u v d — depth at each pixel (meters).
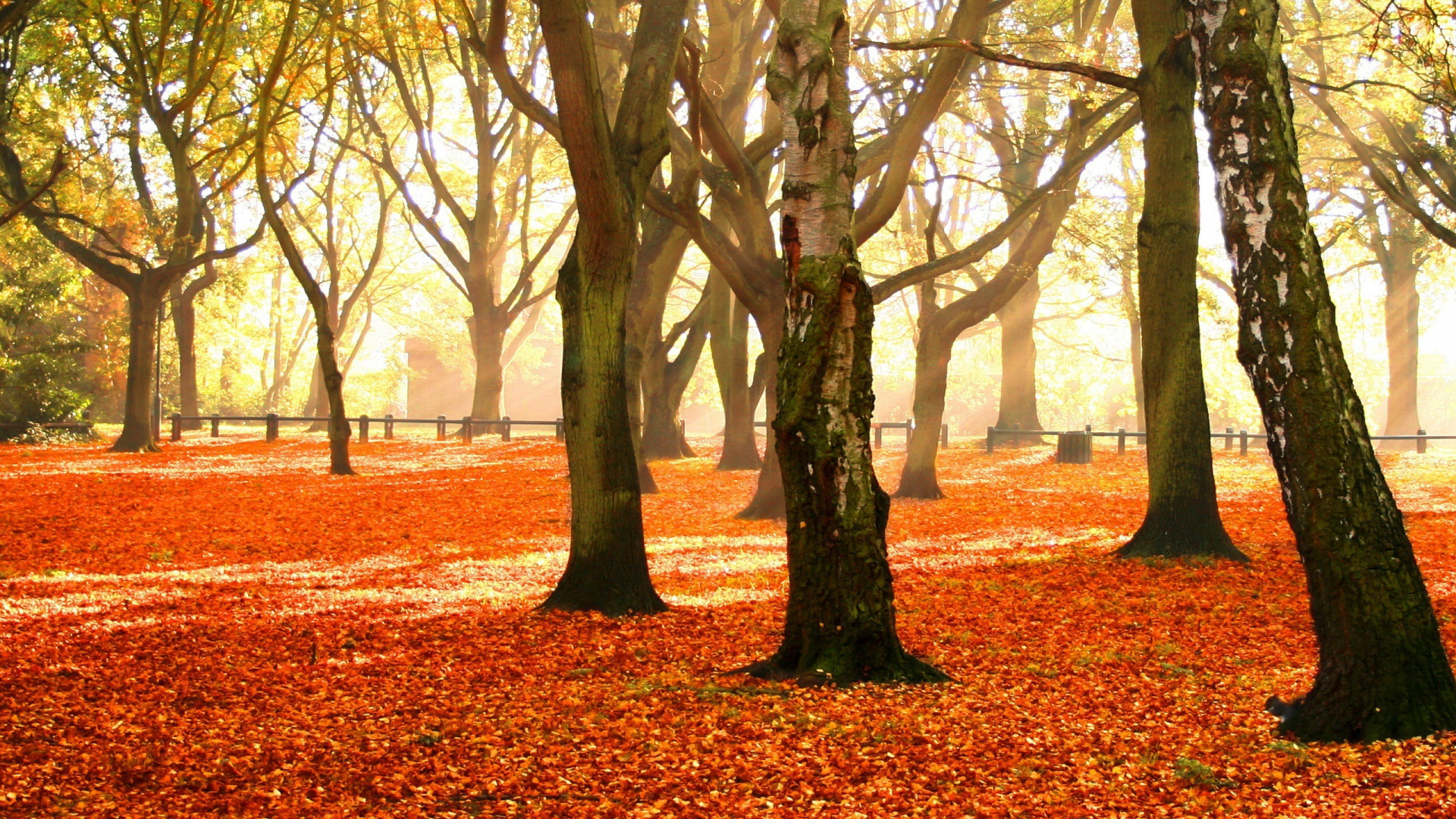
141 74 25.39
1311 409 5.89
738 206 16.62
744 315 26.88
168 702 6.68
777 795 5.05
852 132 7.21
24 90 27.95
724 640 8.62
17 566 11.91
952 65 13.67
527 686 7.14
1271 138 6.07
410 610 9.75
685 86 12.33
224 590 10.71
